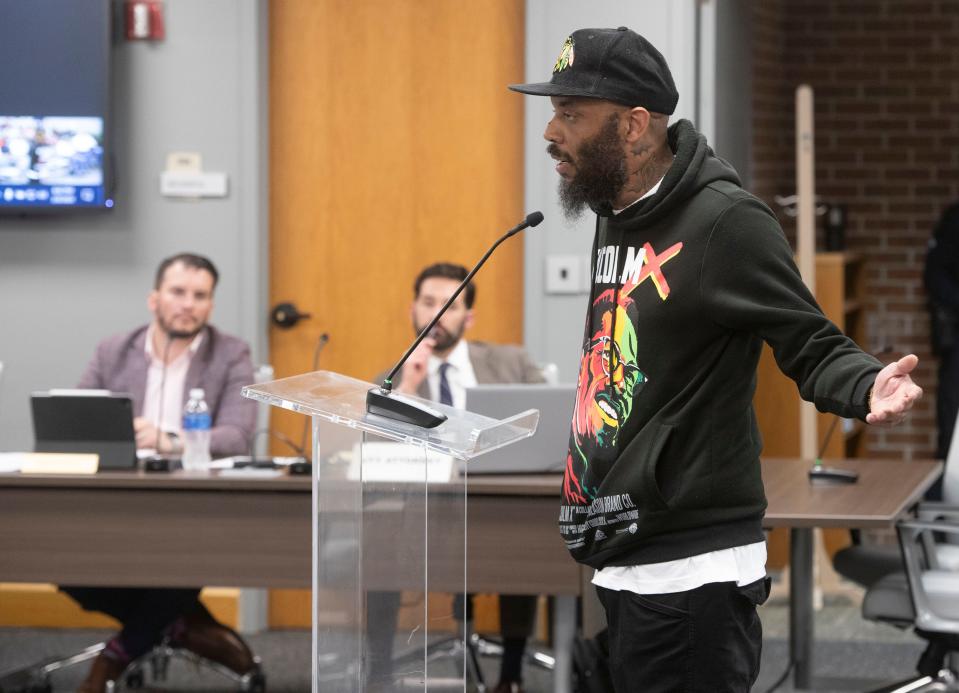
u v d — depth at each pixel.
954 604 7.09
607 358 4.33
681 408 4.18
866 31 13.35
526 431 4.47
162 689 8.69
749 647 4.33
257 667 8.51
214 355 8.61
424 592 4.38
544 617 9.75
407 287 10.03
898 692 7.36
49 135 9.76
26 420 10.07
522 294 9.98
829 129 13.48
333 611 4.43
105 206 9.78
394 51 9.96
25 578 7.27
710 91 9.73
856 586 11.29
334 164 10.02
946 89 13.30
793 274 4.08
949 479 7.96
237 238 9.90
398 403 4.25
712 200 4.15
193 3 9.83
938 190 13.36
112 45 9.87
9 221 10.02
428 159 9.98
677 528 4.20
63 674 9.02
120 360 8.74
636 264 4.27
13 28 9.72
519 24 9.86
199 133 9.88
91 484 7.21
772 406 11.43
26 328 10.06
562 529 4.52
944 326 12.64
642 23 9.52
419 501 4.38
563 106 4.32
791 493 7.41
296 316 10.04
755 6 12.20
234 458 8.09
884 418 3.66
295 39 9.98
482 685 8.41
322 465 4.43
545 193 9.73
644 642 4.28
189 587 7.54
